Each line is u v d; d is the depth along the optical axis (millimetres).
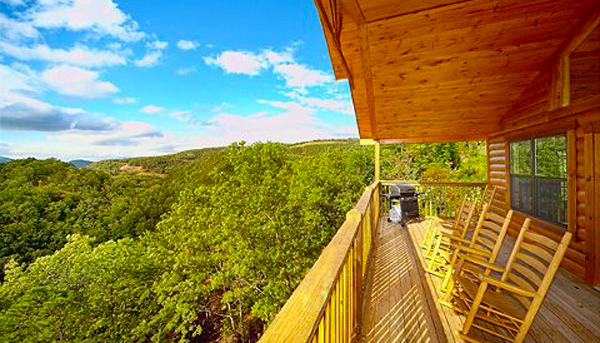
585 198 3139
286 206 14328
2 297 12328
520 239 2232
